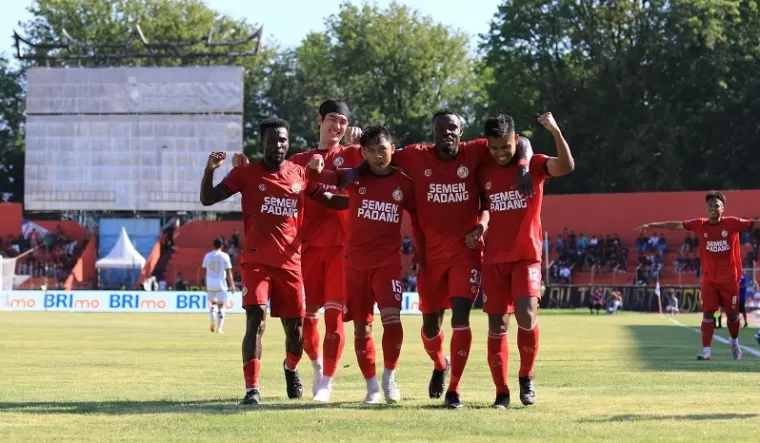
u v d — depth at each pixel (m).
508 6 75.44
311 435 7.90
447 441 7.59
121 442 7.57
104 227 64.81
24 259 64.81
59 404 10.12
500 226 9.95
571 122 74.00
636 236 60.31
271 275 10.45
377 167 10.34
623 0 72.44
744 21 75.31
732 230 17.89
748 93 71.00
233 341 23.84
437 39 87.31
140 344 22.39
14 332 27.55
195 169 62.75
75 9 87.94
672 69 72.94
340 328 10.84
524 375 10.09
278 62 90.44
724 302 18.20
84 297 49.72
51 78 63.09
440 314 10.59
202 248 64.69
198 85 62.44
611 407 9.80
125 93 62.91
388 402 10.45
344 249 10.91
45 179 63.41
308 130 87.88
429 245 10.23
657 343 23.53
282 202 10.39
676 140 71.25
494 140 9.62
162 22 87.75
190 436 7.86
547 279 55.94
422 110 87.31
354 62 86.12
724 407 9.77
